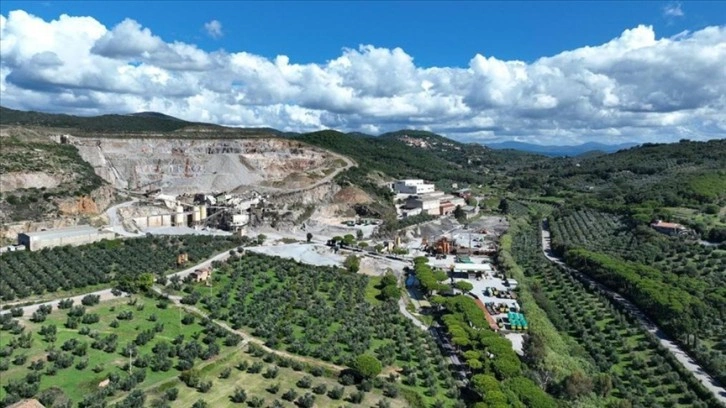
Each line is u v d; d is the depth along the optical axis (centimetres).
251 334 11594
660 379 11069
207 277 14962
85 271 14275
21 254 14950
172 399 8569
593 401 10256
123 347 10000
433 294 16288
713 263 16600
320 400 9200
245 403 8769
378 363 9994
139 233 19688
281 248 19838
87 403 7888
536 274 18712
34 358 9138
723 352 11694
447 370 10969
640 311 14525
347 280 16475
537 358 11400
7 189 19612
